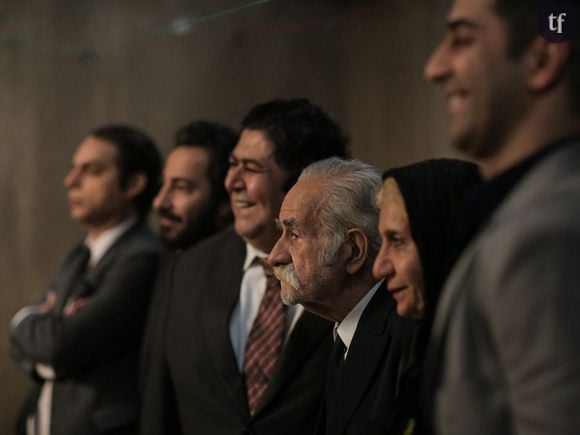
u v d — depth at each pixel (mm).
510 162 1028
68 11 5254
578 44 979
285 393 2137
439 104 4984
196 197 2988
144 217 3479
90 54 5270
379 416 1670
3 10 5148
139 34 5367
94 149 3387
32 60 5195
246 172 2250
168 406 2482
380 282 1885
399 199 1421
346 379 1799
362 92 5527
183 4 5430
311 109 2307
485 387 950
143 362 2736
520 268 914
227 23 5512
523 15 986
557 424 866
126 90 5344
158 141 5391
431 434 1096
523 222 932
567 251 894
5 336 5121
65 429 3045
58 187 5242
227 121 5512
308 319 2160
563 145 989
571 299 881
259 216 2232
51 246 5219
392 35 5305
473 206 1090
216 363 2264
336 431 1779
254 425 2146
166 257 3018
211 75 5492
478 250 981
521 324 902
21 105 5180
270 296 2270
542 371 884
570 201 923
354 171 1943
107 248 3275
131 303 3104
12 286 5145
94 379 3061
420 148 5133
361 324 1831
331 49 5637
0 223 5145
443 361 1005
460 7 1027
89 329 3045
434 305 1367
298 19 5621
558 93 992
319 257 1889
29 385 5129
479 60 1004
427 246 1362
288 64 5617
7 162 5148
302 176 1986
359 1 5520
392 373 1710
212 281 2395
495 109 1006
